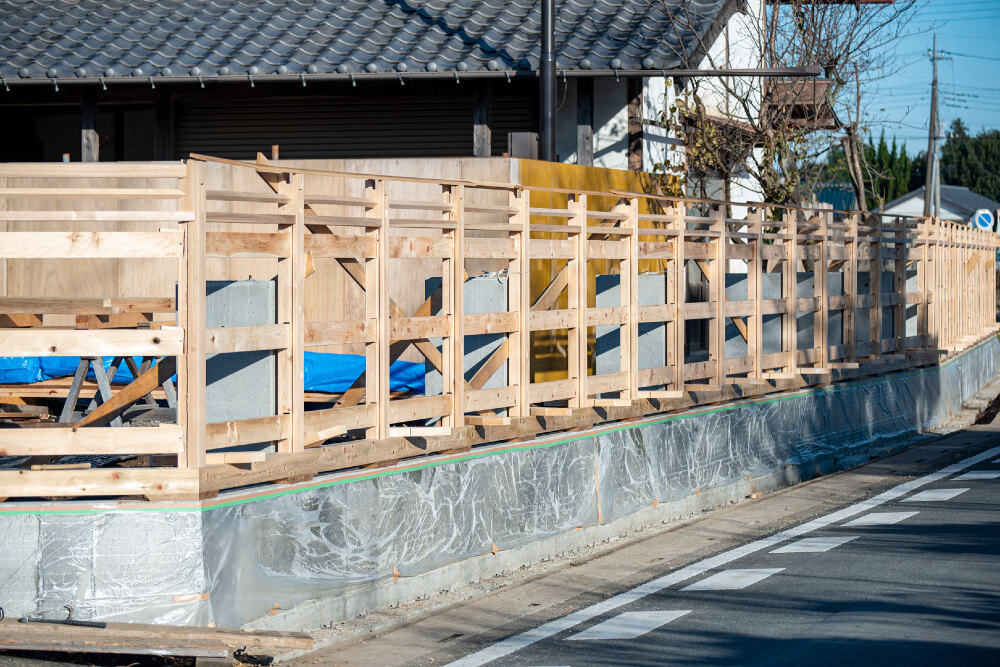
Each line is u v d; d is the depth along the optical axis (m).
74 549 6.71
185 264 6.75
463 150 17.70
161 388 11.40
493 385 9.89
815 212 15.13
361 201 8.00
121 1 18.73
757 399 13.25
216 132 18.17
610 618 7.64
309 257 7.89
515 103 17.33
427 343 8.88
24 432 6.77
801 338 15.16
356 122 17.94
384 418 8.15
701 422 12.16
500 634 7.51
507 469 9.35
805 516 11.41
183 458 6.77
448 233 8.85
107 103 17.91
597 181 13.96
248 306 7.57
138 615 6.68
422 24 17.44
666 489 11.48
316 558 7.54
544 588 8.77
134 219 6.68
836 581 8.09
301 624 7.38
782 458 13.73
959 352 21.84
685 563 9.42
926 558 8.67
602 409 10.52
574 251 10.27
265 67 16.30
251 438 7.18
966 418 20.62
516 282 9.55
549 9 13.55
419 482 8.45
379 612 7.97
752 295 13.17
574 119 16.95
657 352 12.02
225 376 7.65
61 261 14.08
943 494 12.09
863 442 16.09
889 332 17.98
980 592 7.43
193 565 6.70
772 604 7.57
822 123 21.56
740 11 20.50
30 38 17.53
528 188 9.60
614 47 16.27
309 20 17.80
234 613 6.94
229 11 18.25
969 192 87.38
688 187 19.02
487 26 17.27
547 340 11.83
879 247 16.95
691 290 18.28
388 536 8.13
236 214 7.02
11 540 6.72
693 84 19.34
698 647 6.63
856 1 21.09
